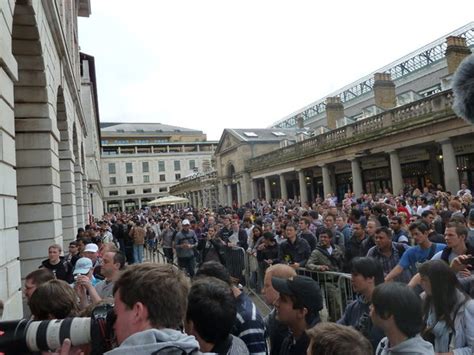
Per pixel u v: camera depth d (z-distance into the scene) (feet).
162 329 5.59
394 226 22.08
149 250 64.39
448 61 70.69
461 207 30.45
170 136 364.99
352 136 81.00
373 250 17.93
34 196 29.99
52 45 33.24
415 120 64.75
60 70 39.17
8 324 6.33
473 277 11.97
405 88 109.40
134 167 305.32
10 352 6.06
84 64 136.67
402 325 8.07
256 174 129.08
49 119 30.19
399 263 16.26
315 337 6.70
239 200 140.87
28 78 28.66
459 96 4.97
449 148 60.34
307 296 9.34
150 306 5.65
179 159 315.17
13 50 27.22
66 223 44.62
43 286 9.47
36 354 6.22
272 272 10.93
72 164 46.65
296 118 168.25
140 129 374.22
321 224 31.55
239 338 9.39
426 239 15.92
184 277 6.45
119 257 16.21
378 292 8.43
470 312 9.72
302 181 103.55
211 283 8.70
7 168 17.28
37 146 30.07
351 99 132.26
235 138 142.82
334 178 100.37
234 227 38.45
